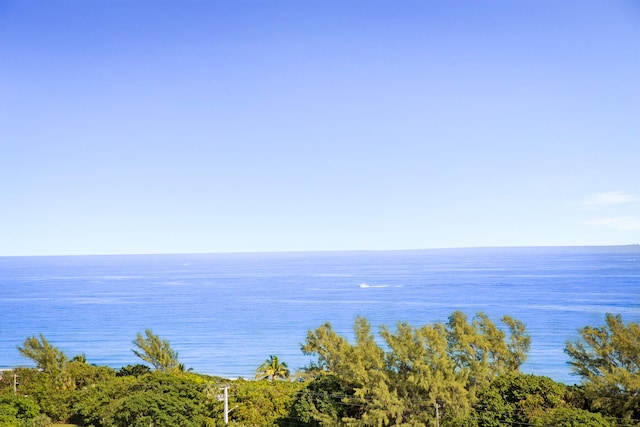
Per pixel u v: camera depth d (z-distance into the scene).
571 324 151.12
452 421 40.38
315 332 53.75
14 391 56.50
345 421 40.88
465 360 46.53
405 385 41.94
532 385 43.66
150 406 44.38
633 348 41.28
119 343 141.00
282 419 45.72
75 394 52.66
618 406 40.03
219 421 46.69
